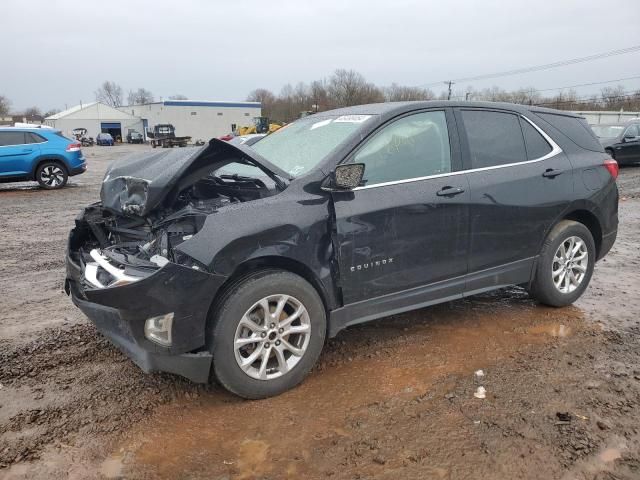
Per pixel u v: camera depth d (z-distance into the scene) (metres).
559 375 3.60
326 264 3.49
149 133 63.16
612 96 63.53
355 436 2.95
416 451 2.81
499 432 2.96
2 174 14.13
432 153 3.97
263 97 96.25
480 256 4.18
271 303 3.34
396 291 3.82
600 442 2.86
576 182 4.67
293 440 2.92
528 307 4.92
